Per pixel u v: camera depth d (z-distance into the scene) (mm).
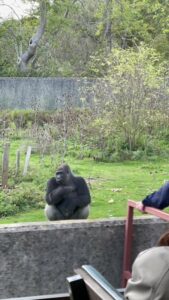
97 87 19109
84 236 4836
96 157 17031
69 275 4809
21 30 41969
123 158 17438
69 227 4781
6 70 40156
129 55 19062
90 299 3059
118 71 18984
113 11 38406
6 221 9484
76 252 4820
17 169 13344
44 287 4738
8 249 4613
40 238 4695
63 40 41938
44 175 13031
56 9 40531
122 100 18297
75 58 41344
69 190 6887
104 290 2926
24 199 10727
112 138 18141
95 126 18281
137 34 38469
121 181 13516
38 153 17359
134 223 4988
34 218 9734
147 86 18469
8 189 11602
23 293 4680
